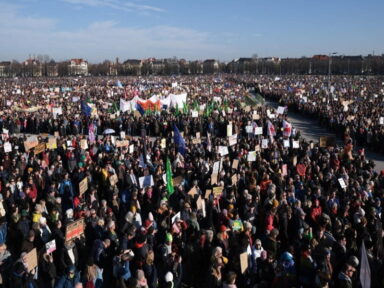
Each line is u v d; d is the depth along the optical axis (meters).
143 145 21.30
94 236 10.76
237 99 52.56
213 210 12.19
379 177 16.67
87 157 18.52
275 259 9.67
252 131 27.05
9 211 13.11
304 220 12.13
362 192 13.81
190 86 88.25
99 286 8.84
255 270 9.36
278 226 11.63
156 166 17.34
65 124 32.94
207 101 48.38
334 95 59.53
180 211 11.96
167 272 8.98
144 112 36.22
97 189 15.30
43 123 34.53
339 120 34.94
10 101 48.47
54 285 9.05
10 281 8.38
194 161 18.36
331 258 9.55
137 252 9.55
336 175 16.28
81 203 12.66
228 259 9.66
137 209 12.49
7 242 12.31
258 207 12.70
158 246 10.84
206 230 10.23
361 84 90.88
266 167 16.84
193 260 10.06
